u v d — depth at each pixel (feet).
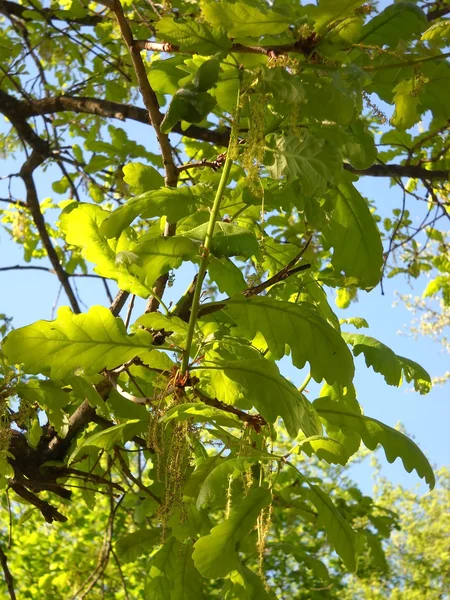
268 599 2.19
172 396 1.96
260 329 2.09
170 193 2.14
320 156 1.93
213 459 2.36
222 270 2.41
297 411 1.93
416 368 2.68
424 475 2.31
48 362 1.99
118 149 3.90
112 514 3.28
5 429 2.25
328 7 1.84
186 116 1.86
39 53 4.39
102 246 2.15
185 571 2.52
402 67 2.11
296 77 1.84
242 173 2.43
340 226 2.34
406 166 3.81
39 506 2.73
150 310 2.45
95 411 2.78
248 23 1.86
